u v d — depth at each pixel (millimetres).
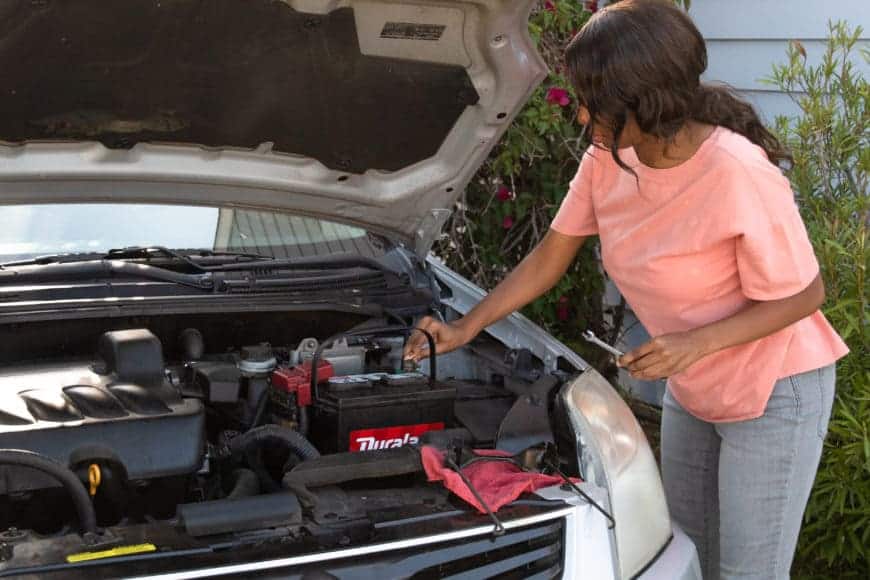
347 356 2846
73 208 3137
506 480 2299
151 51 2480
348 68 2711
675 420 2857
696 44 2199
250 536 2045
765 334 2359
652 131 2242
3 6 2213
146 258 3127
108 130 2701
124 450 2205
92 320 2768
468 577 2123
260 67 2625
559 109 4672
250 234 3355
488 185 4848
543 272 2920
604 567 2309
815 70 4633
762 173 2301
